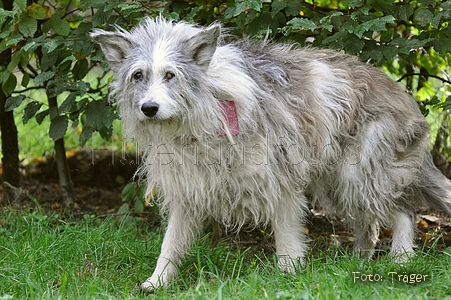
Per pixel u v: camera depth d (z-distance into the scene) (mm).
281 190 5680
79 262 5914
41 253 5844
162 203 5992
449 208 6516
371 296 4555
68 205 8039
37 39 6332
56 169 9250
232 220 6316
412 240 6223
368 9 6000
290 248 5789
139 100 4957
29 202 8250
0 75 6598
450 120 8258
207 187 5488
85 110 6797
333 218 7648
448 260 5504
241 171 5430
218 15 6762
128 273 5844
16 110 10109
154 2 7266
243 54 5602
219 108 5215
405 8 6191
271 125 5504
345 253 5730
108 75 9727
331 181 6152
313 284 4941
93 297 4973
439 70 8000
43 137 9883
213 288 5008
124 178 8984
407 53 6125
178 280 5613
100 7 6344
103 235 6582
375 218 6219
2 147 8281
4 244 6281
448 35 6301
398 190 6148
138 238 6816
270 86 5617
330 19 5980
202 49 5039
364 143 5934
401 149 6125
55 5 7785
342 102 5875
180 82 4949
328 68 5953
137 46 5121
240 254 5945
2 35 6145
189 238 5824
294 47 6555
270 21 6328
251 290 4824
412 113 6211
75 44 6445
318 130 5770
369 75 6094
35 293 5055
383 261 5527
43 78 6344
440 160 8180
